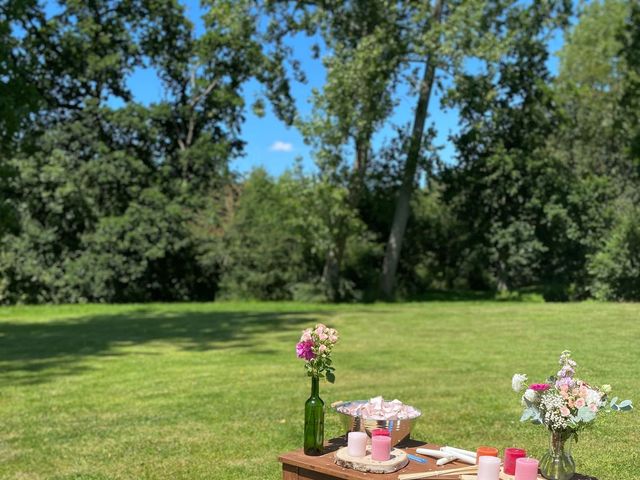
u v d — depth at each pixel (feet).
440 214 107.65
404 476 11.28
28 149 66.49
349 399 25.99
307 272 94.63
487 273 114.11
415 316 59.11
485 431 21.16
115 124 91.09
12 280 85.30
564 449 11.48
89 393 28.40
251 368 33.99
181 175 97.81
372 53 80.33
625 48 95.71
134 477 17.65
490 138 99.19
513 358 35.17
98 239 86.22
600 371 29.94
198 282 97.25
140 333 50.34
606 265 83.56
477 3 81.82
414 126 91.97
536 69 100.89
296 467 12.44
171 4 98.22
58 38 92.68
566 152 111.96
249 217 95.25
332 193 80.64
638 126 96.84
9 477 17.83
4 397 27.76
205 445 20.42
